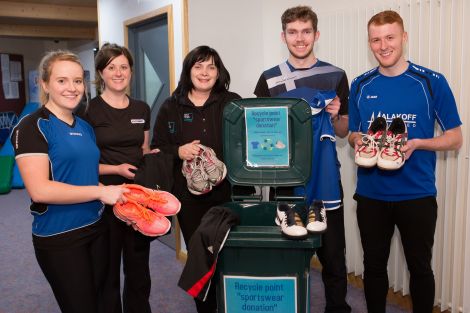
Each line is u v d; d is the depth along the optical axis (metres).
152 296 3.01
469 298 2.45
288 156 1.82
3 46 8.83
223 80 2.22
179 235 3.70
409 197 1.99
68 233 1.69
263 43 3.58
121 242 2.13
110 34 4.59
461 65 2.30
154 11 3.64
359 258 3.03
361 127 2.11
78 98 1.71
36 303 3.00
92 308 1.76
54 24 7.44
